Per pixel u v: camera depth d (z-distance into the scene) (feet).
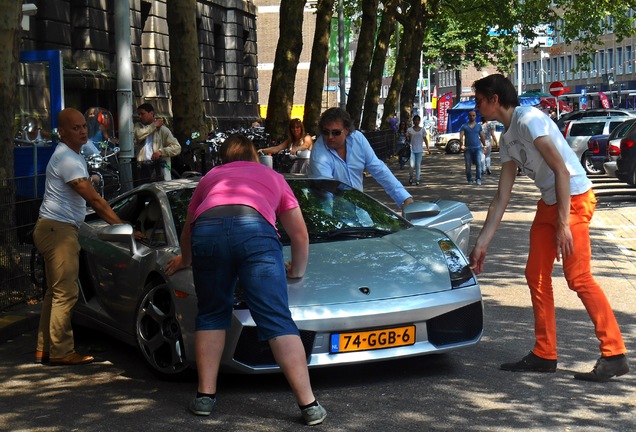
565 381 21.63
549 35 179.63
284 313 18.61
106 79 88.79
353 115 113.09
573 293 32.78
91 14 89.61
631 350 24.59
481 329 22.24
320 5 89.71
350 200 25.70
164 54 110.63
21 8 32.48
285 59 74.90
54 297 24.27
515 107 22.11
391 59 273.33
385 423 18.63
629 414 19.12
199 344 19.38
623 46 284.20
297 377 18.56
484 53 238.68
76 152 24.44
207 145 58.29
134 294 23.67
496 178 98.58
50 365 24.32
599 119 100.78
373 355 20.80
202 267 18.86
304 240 19.98
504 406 19.71
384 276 21.71
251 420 18.98
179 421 19.01
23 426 19.02
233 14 139.44
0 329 27.22
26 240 31.55
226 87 139.74
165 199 24.53
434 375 22.17
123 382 22.31
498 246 45.70
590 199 21.88
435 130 243.81
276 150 57.11
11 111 32.24
